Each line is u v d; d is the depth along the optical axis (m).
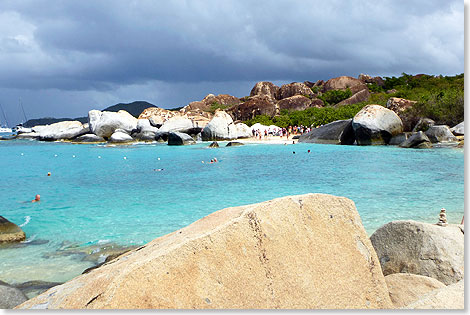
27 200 12.20
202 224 3.54
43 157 26.94
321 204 3.56
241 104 55.50
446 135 25.67
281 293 2.94
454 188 12.29
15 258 7.00
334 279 3.24
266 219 3.19
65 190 13.94
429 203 10.26
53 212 10.47
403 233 4.93
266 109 53.59
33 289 5.72
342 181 14.22
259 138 38.91
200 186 14.12
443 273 4.45
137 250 3.64
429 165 17.70
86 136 41.16
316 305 3.05
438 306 3.13
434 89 43.22
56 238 8.16
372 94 58.06
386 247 4.96
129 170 19.33
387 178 14.56
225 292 2.74
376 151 24.05
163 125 40.59
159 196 12.40
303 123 44.62
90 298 2.46
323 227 3.45
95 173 18.50
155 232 8.44
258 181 14.86
